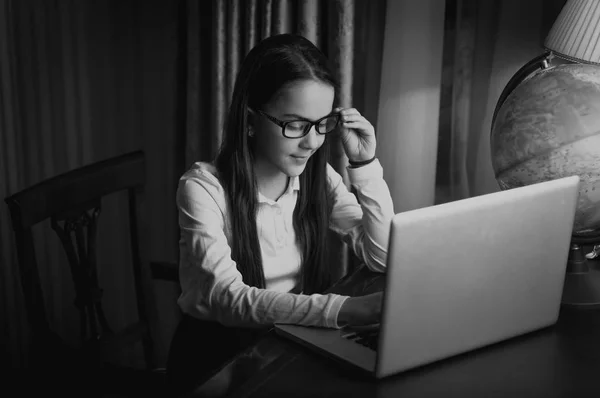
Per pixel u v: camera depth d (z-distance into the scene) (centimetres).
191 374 151
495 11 202
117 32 250
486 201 110
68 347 164
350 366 112
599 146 138
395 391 106
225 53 222
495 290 116
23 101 253
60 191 165
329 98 145
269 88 142
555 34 158
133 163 183
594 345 122
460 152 213
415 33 204
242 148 152
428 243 104
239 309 137
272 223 163
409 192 214
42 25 248
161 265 180
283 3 212
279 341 122
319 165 165
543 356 118
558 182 120
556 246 122
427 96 207
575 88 142
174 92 247
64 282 269
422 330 109
